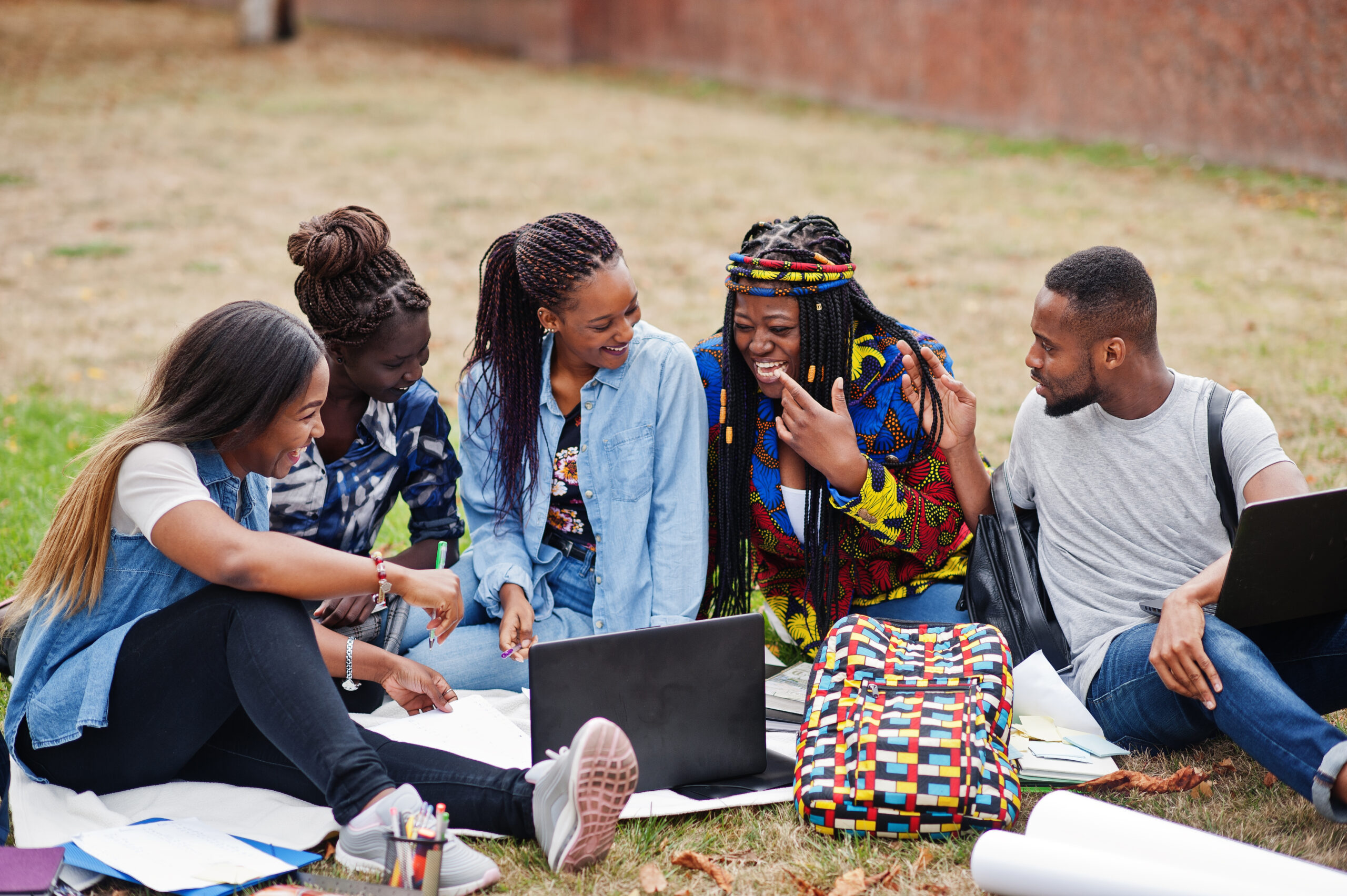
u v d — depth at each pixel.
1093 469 4.22
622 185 16.72
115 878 3.34
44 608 3.67
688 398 4.40
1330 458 6.82
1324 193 15.27
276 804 3.66
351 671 4.02
